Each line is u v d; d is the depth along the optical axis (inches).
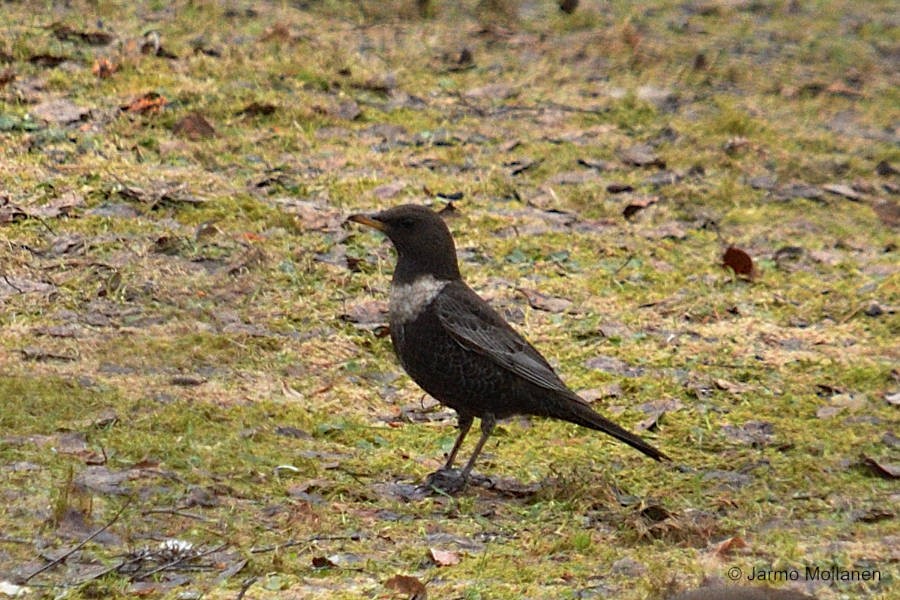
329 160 614.5
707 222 612.4
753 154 687.1
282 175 591.8
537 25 861.8
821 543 356.8
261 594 303.6
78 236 510.9
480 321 389.7
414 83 721.6
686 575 326.3
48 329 445.1
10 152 569.3
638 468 406.9
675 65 812.6
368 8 834.2
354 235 545.6
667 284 548.1
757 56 861.2
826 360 494.3
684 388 464.1
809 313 538.3
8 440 368.5
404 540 341.4
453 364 388.2
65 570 307.7
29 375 411.2
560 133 683.4
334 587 310.2
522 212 594.2
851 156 711.7
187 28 743.1
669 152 676.1
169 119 621.6
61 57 665.6
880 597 320.2
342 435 408.8
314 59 717.9
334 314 486.3
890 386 478.6
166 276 492.1
